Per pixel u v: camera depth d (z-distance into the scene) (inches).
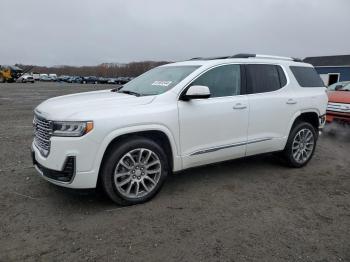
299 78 219.5
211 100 173.3
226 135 178.9
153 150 154.6
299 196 170.7
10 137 296.2
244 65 191.9
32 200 155.7
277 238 128.2
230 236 128.8
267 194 172.2
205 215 145.8
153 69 212.4
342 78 1419.8
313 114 225.5
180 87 165.3
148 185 158.6
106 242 122.0
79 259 111.5
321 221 143.4
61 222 135.8
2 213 142.1
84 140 136.1
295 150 216.2
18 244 119.1
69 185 139.2
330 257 116.4
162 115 154.7
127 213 145.3
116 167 145.6
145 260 112.0
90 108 144.6
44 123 145.3
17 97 826.8
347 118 313.4
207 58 198.2
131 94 175.0
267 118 195.2
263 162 230.7
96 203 153.9
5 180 180.5
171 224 136.9
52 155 137.6
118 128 142.5
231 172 206.4
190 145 166.7
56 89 1285.7
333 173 211.5
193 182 186.5
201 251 118.0
